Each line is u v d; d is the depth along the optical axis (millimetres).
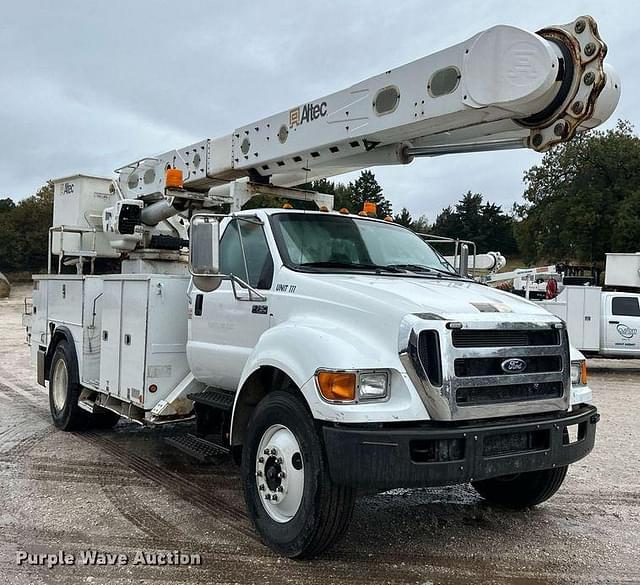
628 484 6117
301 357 4039
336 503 3904
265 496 4359
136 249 8188
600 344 15477
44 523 4824
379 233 5617
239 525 4828
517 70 4336
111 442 7297
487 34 4438
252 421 4461
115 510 5121
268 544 4293
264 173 6633
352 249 5223
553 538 4695
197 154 7191
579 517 5172
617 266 18656
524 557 4340
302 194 6969
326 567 4113
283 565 4129
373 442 3686
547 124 4605
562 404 4254
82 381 7203
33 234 49281
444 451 3760
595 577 4043
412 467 3672
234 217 5043
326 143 5688
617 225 40250
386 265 5242
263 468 4387
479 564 4211
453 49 4695
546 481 5023
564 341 4301
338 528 3965
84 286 7191
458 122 4887
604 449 7535
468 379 3844
